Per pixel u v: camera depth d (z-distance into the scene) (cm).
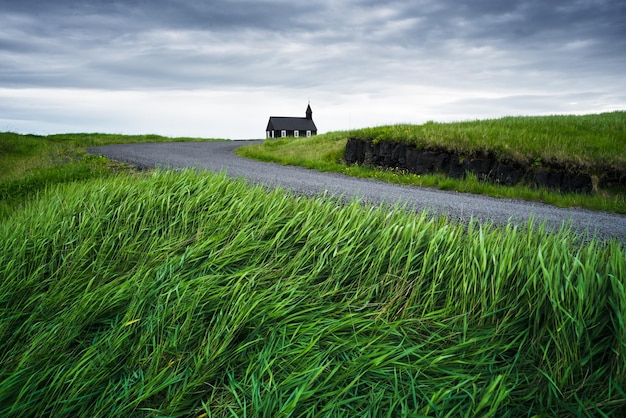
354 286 315
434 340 252
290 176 1181
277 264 335
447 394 208
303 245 370
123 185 521
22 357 245
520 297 274
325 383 221
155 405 216
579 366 219
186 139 4181
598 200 949
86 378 230
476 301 279
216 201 458
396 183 1244
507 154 1261
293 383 217
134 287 304
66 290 315
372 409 204
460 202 845
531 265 282
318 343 250
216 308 277
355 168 1514
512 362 235
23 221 445
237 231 390
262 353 240
